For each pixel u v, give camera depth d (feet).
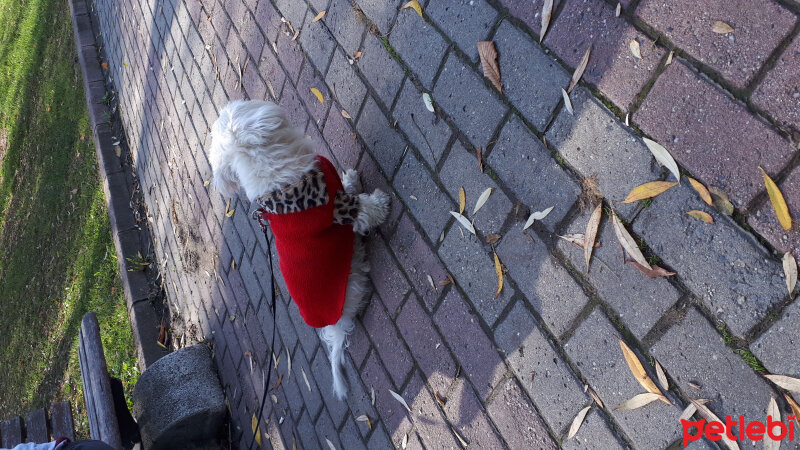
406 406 6.66
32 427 8.55
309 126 8.28
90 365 8.53
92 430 8.12
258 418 9.21
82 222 14.58
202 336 10.81
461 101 6.09
